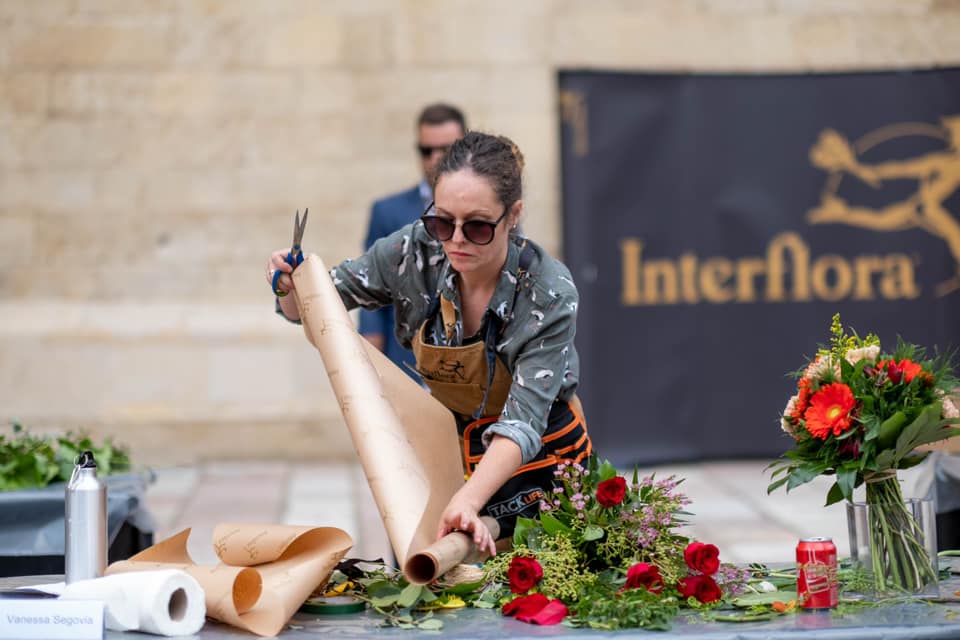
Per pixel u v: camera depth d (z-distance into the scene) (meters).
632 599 4.10
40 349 14.87
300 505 12.02
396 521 4.24
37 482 6.39
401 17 15.42
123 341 14.98
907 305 14.62
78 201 15.19
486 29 15.45
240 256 15.33
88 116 15.20
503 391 5.02
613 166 14.55
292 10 15.36
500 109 15.44
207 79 15.28
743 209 14.67
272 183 15.34
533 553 4.43
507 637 3.87
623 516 4.48
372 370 4.61
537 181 15.36
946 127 14.58
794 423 4.58
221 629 4.11
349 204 15.40
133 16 15.23
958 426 4.46
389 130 15.41
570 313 4.76
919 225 14.60
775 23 15.62
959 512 6.53
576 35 15.48
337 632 4.01
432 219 4.59
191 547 9.88
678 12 15.55
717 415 14.68
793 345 14.68
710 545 4.36
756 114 14.66
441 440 4.67
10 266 15.13
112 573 4.43
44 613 4.00
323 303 4.75
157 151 15.25
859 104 14.63
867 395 4.37
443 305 4.95
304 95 15.36
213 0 15.30
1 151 15.13
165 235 15.28
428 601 4.29
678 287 14.64
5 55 15.11
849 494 4.26
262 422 15.03
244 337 15.09
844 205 14.66
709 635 3.84
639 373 14.58
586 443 5.24
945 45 15.70
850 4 15.63
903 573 4.38
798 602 4.21
